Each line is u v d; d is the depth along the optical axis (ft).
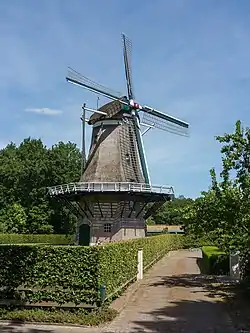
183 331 39.91
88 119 140.15
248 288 63.57
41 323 42.34
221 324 42.73
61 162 226.58
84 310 45.68
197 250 203.21
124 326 41.78
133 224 127.54
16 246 47.80
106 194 122.72
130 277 71.36
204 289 66.74
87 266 46.44
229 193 64.69
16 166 231.71
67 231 224.12
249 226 61.31
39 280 46.85
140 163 134.10
